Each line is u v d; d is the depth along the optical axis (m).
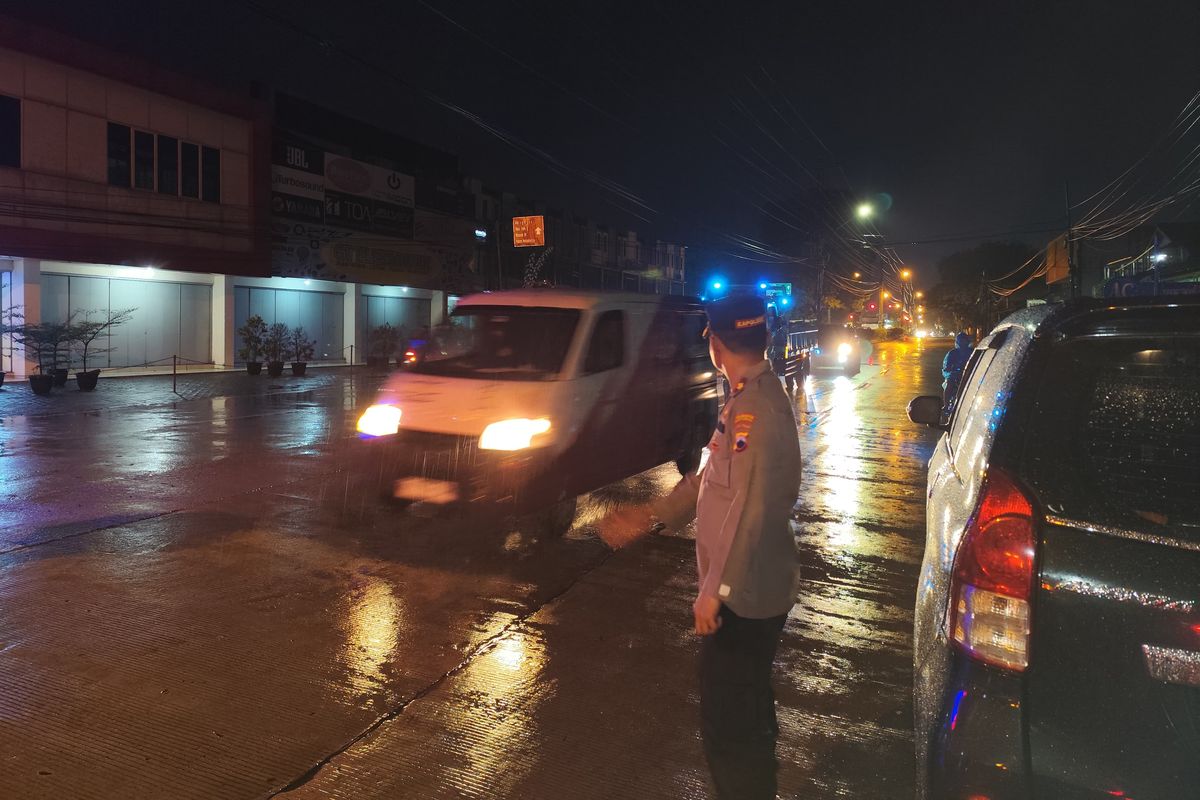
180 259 24.14
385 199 31.80
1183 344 2.01
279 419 14.11
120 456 9.91
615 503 7.61
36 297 21.48
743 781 2.38
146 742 3.26
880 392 20.30
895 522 7.11
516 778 3.06
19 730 3.34
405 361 7.09
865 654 4.27
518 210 41.53
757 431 2.30
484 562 5.70
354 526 6.55
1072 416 2.01
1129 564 1.80
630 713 3.58
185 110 24.06
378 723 3.46
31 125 20.39
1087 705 1.79
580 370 6.35
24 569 5.40
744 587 2.29
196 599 4.88
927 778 1.95
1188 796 1.70
